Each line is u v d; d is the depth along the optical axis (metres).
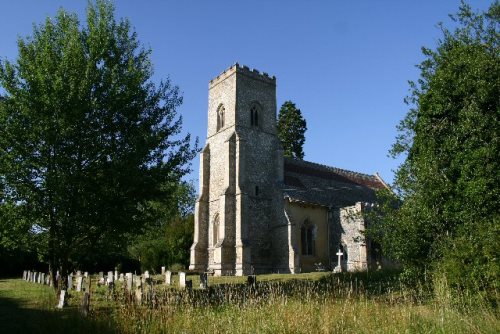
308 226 39.25
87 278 19.98
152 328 10.30
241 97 41.38
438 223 14.51
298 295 14.26
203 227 40.28
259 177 40.25
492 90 14.70
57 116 15.39
